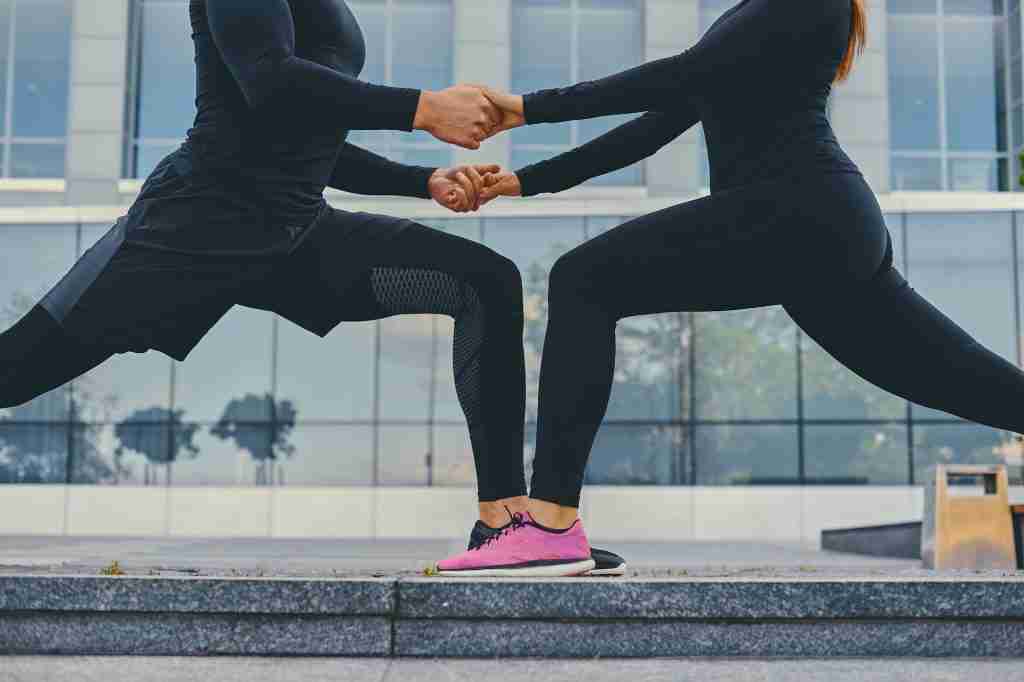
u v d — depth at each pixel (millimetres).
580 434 2975
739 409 16359
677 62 2959
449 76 17656
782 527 16156
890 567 7684
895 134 17703
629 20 17891
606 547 12234
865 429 16234
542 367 3021
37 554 8555
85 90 17375
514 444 3154
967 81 17766
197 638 2533
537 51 17812
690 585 2549
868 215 2988
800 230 2922
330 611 2529
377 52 17625
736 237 2943
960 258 16641
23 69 17656
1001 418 3180
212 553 9234
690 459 16312
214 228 3004
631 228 3018
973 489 15922
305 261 3164
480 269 3141
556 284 3047
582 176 3553
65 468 16391
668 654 2539
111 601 2535
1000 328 16516
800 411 16328
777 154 2973
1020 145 17516
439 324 16438
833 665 2463
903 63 17781
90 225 16828
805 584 2553
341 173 3582
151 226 2980
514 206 16422
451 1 17703
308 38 3143
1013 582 2566
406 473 16266
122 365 16500
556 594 2545
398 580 2557
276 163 3049
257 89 2859
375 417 16359
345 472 16297
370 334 16422
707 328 16422
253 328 16484
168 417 16438
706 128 3135
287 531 16188
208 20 2953
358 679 2320
